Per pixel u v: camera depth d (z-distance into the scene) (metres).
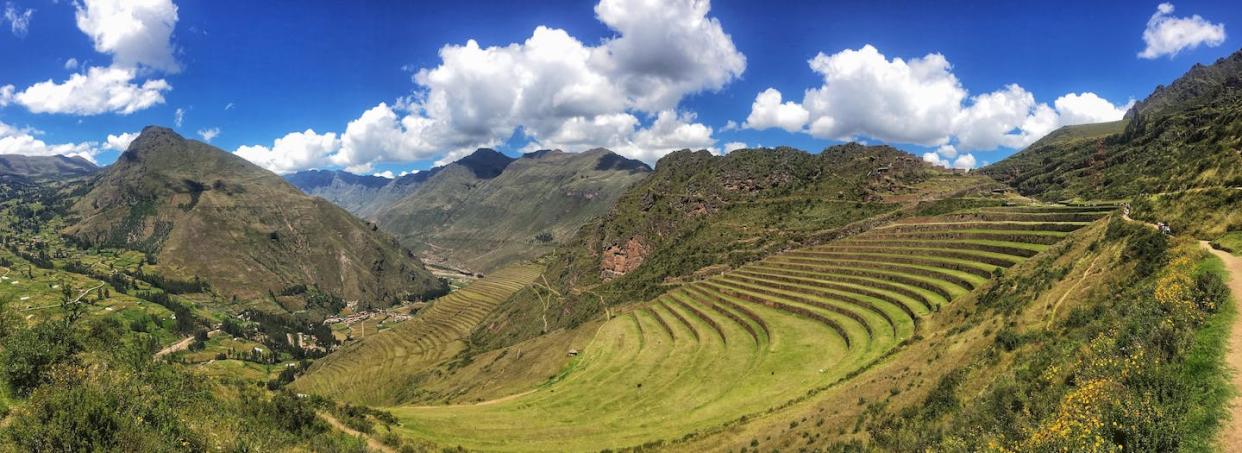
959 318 62.06
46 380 30.28
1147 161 143.12
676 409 64.06
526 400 78.12
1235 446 16.69
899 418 36.91
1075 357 28.34
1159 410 19.08
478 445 54.84
